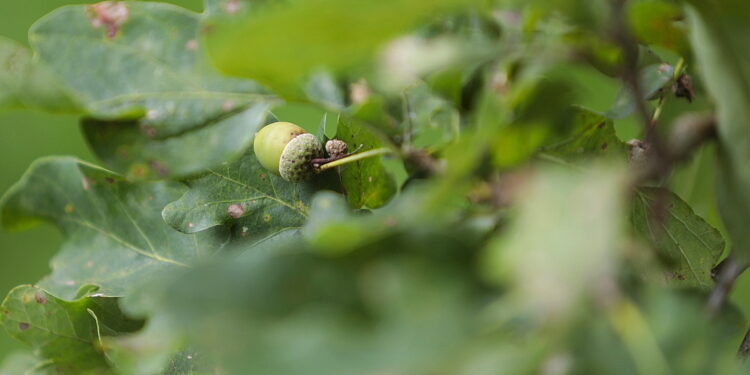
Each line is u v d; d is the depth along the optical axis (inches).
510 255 14.8
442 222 16.6
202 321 16.0
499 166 17.7
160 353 17.9
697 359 16.3
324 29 15.9
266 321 16.0
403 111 19.6
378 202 22.5
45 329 21.8
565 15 17.1
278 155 21.8
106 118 19.4
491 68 18.6
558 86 17.5
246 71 16.6
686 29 19.5
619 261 16.2
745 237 18.2
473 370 15.1
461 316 15.8
